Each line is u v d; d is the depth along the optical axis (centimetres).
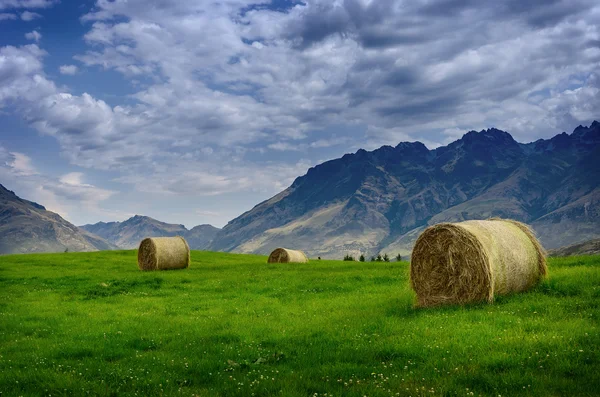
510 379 821
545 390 759
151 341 1372
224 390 880
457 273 1592
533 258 1728
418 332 1222
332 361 1045
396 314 1548
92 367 1101
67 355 1251
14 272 3869
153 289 2725
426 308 1619
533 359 922
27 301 2366
